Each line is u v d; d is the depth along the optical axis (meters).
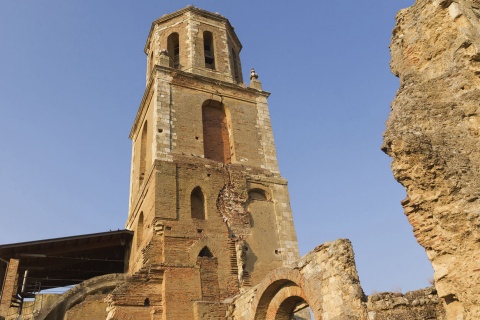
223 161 26.11
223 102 27.77
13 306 22.05
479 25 8.36
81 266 28.20
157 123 24.61
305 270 14.32
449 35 8.55
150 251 20.47
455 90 8.00
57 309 20.77
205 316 18.83
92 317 20.59
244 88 28.95
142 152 28.62
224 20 32.25
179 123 25.31
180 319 18.70
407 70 9.02
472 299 6.30
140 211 24.97
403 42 9.38
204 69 28.72
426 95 8.27
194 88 27.28
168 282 19.41
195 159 24.28
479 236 6.48
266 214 24.23
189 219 21.95
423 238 7.24
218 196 23.47
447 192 7.02
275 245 23.31
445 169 7.17
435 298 11.45
